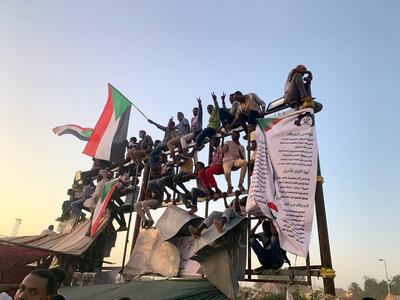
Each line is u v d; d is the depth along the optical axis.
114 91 13.39
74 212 15.12
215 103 10.14
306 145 7.41
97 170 15.80
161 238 9.55
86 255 12.87
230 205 8.51
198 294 7.00
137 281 8.35
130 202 12.47
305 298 6.70
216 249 7.26
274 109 8.70
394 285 70.12
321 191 7.32
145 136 12.67
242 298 7.97
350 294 7.30
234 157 8.84
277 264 7.30
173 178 10.14
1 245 10.66
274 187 7.36
